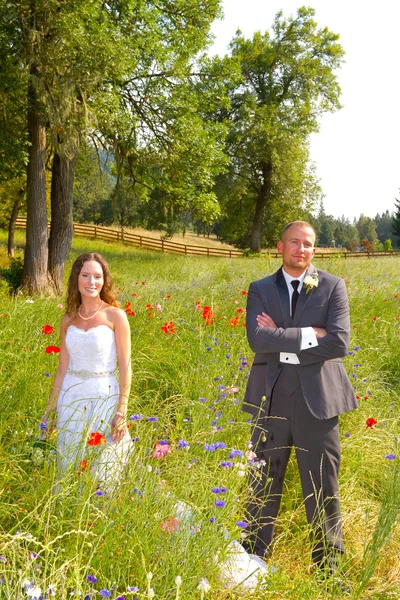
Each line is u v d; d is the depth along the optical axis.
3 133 14.09
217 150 17.77
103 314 3.59
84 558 2.39
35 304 8.00
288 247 3.28
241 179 34.62
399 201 70.44
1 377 4.32
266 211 40.00
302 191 37.38
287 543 3.28
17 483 2.90
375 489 4.01
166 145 16.69
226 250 39.88
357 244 119.81
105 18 13.74
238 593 2.57
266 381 3.22
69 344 3.53
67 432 3.42
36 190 15.08
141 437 3.22
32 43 13.05
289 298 3.32
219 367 5.29
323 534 3.03
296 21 34.59
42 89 13.11
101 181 17.30
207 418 4.02
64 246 15.84
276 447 3.23
